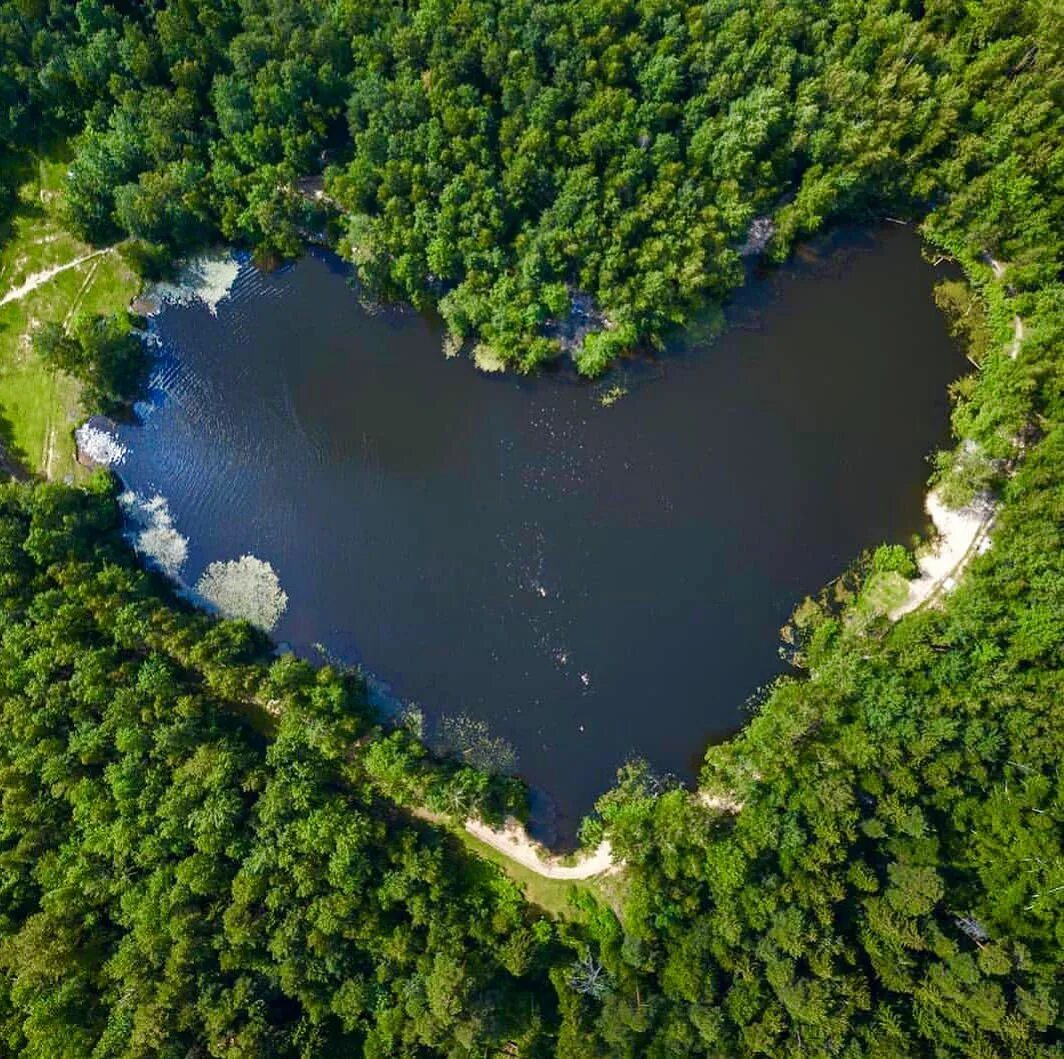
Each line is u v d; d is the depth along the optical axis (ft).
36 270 333.21
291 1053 236.63
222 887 249.96
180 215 314.96
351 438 312.91
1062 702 236.43
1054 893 219.20
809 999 217.56
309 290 326.24
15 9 320.29
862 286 307.37
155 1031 226.58
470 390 311.06
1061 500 254.27
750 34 285.84
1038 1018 208.33
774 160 294.05
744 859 236.63
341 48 309.63
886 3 284.00
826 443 296.51
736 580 285.64
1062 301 280.10
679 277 288.10
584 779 273.75
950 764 236.84
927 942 223.30
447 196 291.99
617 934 252.62
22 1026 236.02
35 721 262.06
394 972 244.42
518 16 288.10
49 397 324.80
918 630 255.91
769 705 269.03
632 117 287.69
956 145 286.66
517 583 291.79
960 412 292.20
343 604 297.53
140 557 308.60
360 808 267.18
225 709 284.00
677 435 299.38
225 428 318.65
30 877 256.52
